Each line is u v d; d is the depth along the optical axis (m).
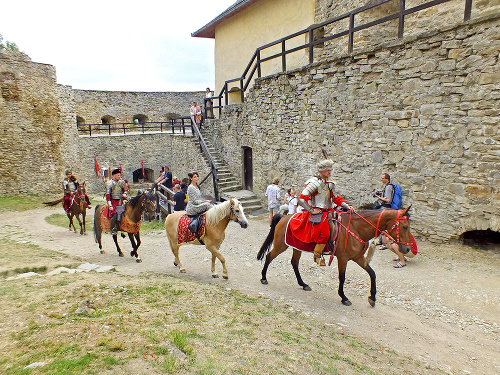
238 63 17.22
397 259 7.08
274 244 6.13
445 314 5.16
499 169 6.23
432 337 4.62
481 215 6.57
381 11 10.16
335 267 7.18
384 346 4.32
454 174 6.93
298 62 12.96
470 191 6.70
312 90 10.12
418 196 7.63
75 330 3.62
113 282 5.35
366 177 8.80
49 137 19.09
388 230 5.16
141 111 29.78
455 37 6.57
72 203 10.95
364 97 8.53
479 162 6.51
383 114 8.13
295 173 11.43
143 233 11.03
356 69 8.60
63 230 11.78
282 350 3.71
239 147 14.97
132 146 24.66
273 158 12.47
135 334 3.61
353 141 9.02
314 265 7.39
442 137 7.04
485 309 5.16
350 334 4.59
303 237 5.47
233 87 17.61
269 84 12.02
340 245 5.30
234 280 6.59
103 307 4.35
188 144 18.92
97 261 7.80
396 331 4.76
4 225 12.48
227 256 8.16
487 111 6.29
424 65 7.13
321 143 10.09
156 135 25.22
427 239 7.60
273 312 4.95
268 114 12.39
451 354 4.23
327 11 11.43
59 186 19.73
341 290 5.51
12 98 17.48
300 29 12.73
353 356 3.88
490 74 6.16
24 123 18.00
